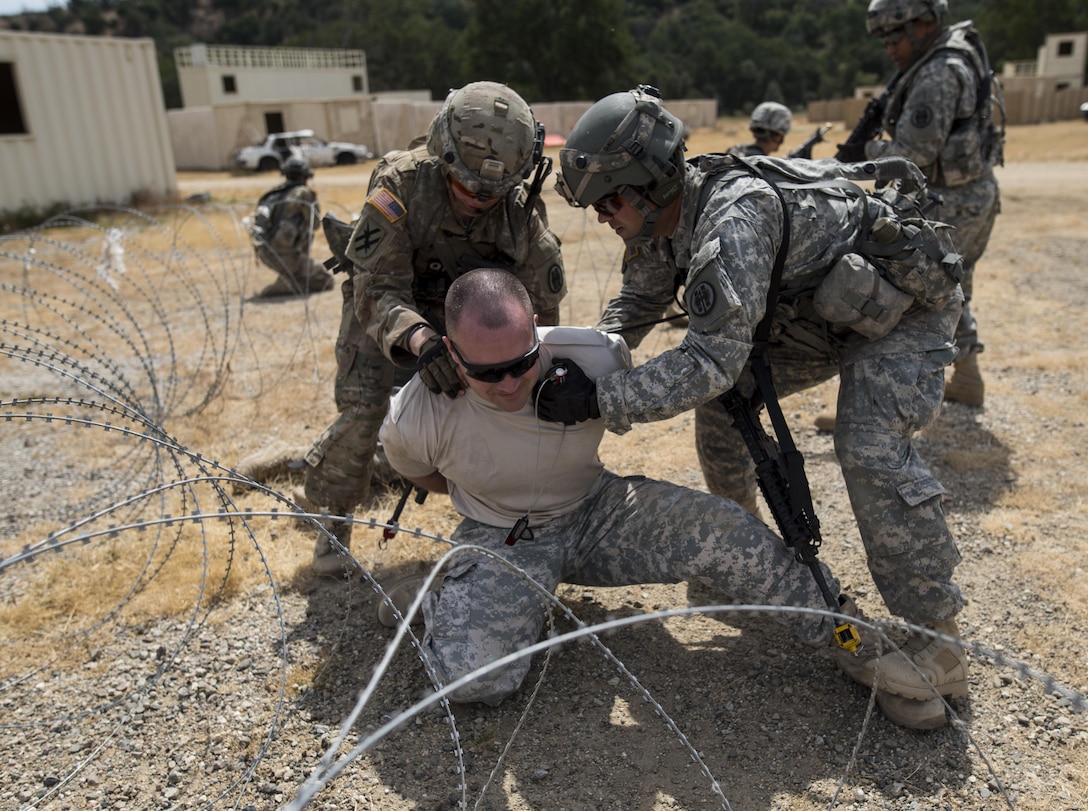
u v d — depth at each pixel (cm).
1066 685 268
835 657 261
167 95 7938
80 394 594
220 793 242
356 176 2481
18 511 421
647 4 12506
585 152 236
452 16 11350
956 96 419
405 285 281
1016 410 492
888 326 246
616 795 233
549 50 5244
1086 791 227
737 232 229
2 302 896
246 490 434
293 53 4262
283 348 688
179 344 712
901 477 240
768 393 250
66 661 301
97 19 12038
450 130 258
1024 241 1003
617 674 281
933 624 247
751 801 229
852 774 236
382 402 317
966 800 226
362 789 239
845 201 247
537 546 267
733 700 267
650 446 461
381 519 389
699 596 325
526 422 253
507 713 266
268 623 318
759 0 12431
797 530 238
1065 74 5412
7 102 1670
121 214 1581
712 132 4056
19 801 241
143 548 371
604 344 257
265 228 874
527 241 294
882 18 437
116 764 254
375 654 297
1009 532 359
